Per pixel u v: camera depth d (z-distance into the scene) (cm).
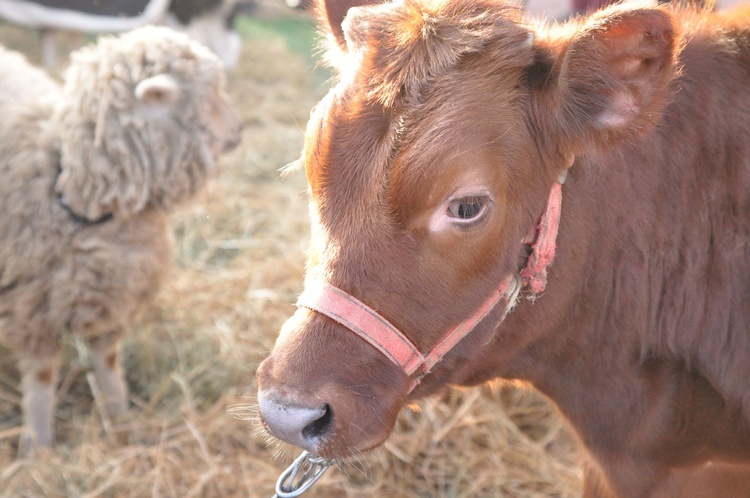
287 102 842
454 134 188
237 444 416
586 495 288
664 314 238
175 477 393
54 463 393
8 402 439
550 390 256
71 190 382
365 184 191
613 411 249
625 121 194
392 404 210
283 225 607
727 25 237
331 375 201
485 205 194
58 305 388
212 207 621
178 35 416
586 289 234
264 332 489
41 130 396
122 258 395
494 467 404
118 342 426
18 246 381
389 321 200
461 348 218
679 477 262
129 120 389
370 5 222
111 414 430
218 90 420
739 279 231
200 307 510
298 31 1107
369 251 194
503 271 208
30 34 977
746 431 240
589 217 224
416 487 396
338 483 392
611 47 186
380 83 193
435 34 195
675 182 229
